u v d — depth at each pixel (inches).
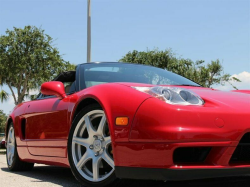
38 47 716.7
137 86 92.4
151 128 80.7
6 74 709.9
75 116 107.8
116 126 87.3
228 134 81.6
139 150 82.5
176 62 807.1
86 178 99.1
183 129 78.8
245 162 86.6
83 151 104.6
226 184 109.1
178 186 101.9
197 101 85.8
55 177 133.4
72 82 128.3
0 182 119.5
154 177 81.2
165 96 84.5
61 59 737.0
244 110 86.0
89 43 434.6
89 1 436.5
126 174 85.9
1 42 699.4
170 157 79.0
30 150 139.8
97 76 122.4
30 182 119.0
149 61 826.2
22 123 150.9
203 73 774.5
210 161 83.0
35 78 728.3
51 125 121.3
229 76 756.6
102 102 92.1
